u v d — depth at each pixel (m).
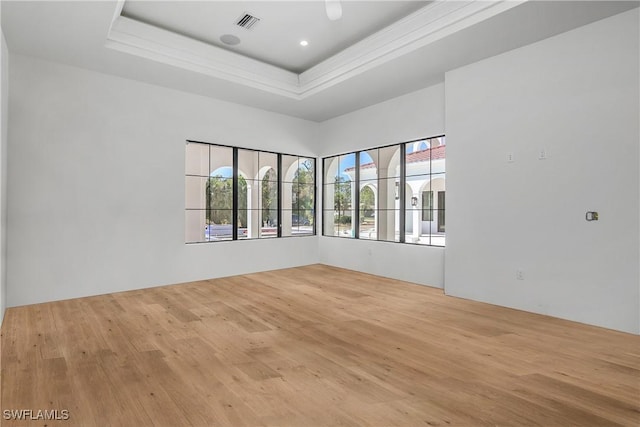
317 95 5.22
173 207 4.94
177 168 4.97
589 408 1.90
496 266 3.92
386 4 3.50
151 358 2.52
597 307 3.20
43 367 2.37
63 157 4.09
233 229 5.71
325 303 4.01
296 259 6.43
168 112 4.89
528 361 2.48
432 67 4.21
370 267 5.75
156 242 4.79
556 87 3.43
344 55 4.44
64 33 3.39
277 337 2.95
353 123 6.06
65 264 4.11
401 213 5.39
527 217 3.65
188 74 4.41
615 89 3.08
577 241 3.31
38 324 3.24
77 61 4.02
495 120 3.90
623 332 3.04
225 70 4.54
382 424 1.75
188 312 3.64
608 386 2.13
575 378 2.23
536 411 1.87
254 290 4.62
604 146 3.14
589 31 3.22
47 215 3.99
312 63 5.00
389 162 6.18
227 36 4.16
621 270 3.05
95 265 4.31
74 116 4.16
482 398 2.00
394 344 2.80
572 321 3.34
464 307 3.84
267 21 3.82
